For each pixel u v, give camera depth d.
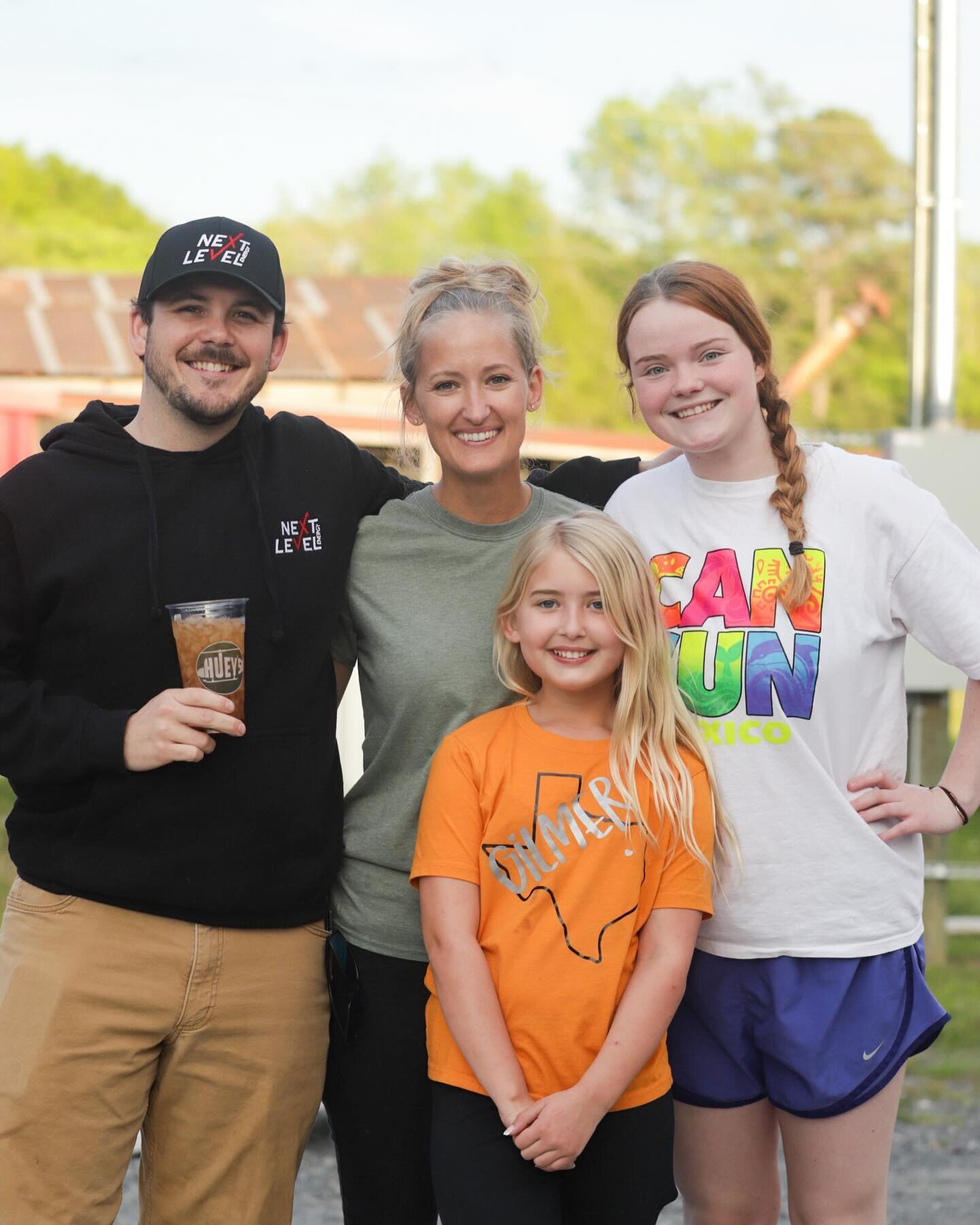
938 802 2.54
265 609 2.49
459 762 2.47
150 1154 2.60
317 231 38.66
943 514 2.53
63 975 2.43
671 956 2.38
